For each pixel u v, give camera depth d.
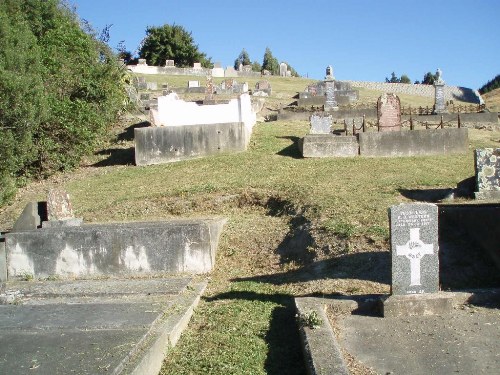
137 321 7.70
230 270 11.27
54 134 21.09
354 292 8.55
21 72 17.62
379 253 9.75
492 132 26.38
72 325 7.62
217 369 6.47
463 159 18.56
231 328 7.75
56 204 13.20
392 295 7.71
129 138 24.84
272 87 49.44
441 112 30.08
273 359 6.71
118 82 25.33
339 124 27.28
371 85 52.50
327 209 12.45
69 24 24.44
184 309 8.44
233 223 13.48
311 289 9.05
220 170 17.86
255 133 23.30
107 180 18.47
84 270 11.52
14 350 6.72
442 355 6.32
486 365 6.02
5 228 14.91
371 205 12.36
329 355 6.10
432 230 7.75
